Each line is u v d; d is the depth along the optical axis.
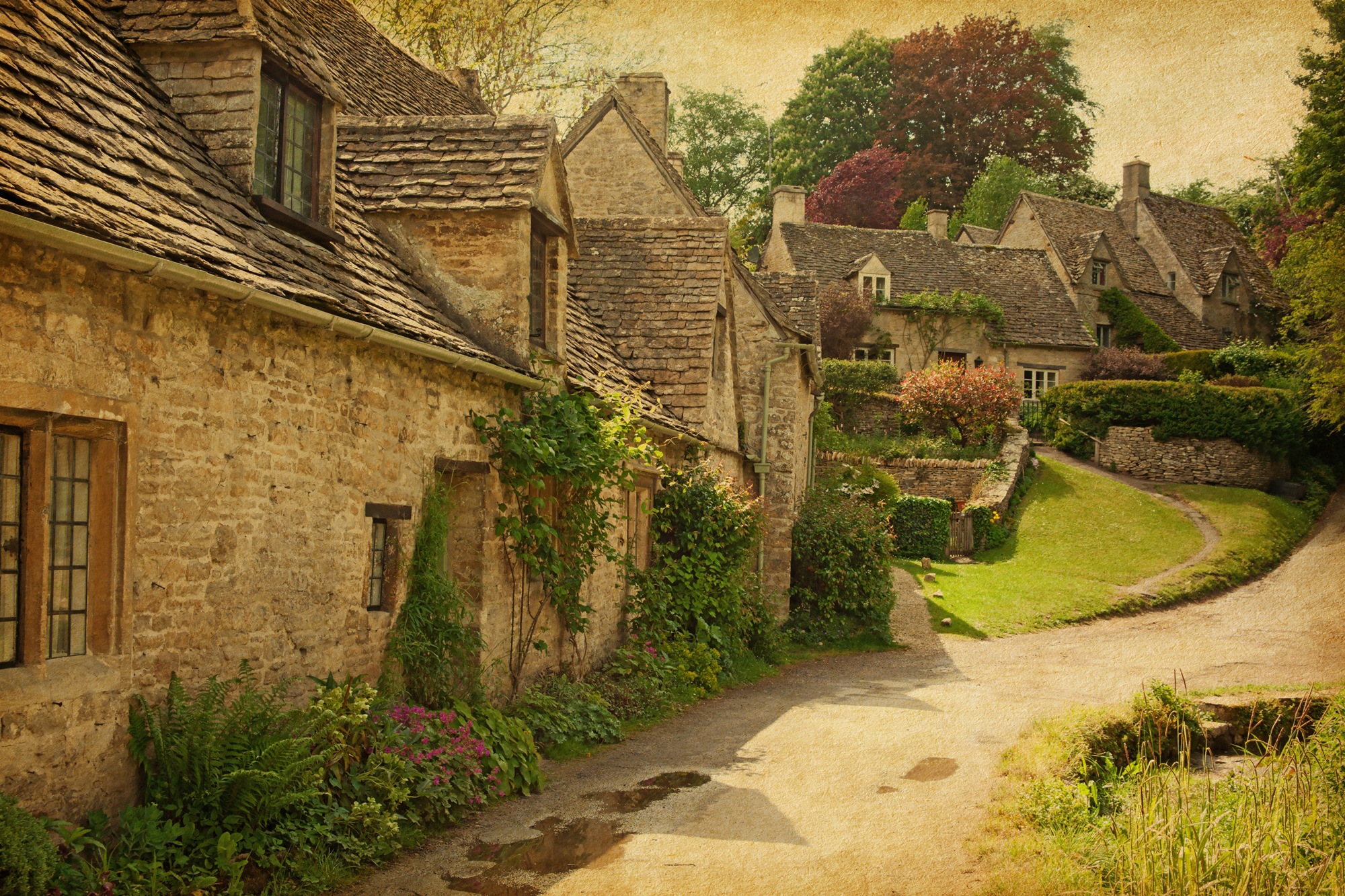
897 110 45.75
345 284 7.06
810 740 9.18
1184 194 55.84
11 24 5.56
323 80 7.61
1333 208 29.39
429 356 7.47
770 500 18.03
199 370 5.48
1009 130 41.22
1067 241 43.31
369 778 6.02
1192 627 18.66
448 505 8.11
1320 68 25.16
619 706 10.04
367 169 9.35
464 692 7.97
